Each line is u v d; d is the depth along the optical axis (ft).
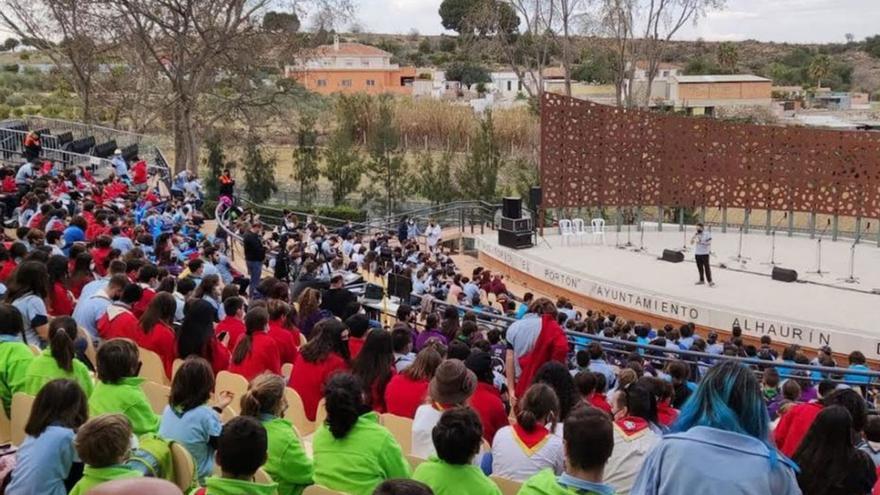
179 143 148.25
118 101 168.35
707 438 12.34
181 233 75.15
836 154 110.52
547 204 113.91
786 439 23.81
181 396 21.75
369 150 169.27
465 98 327.47
